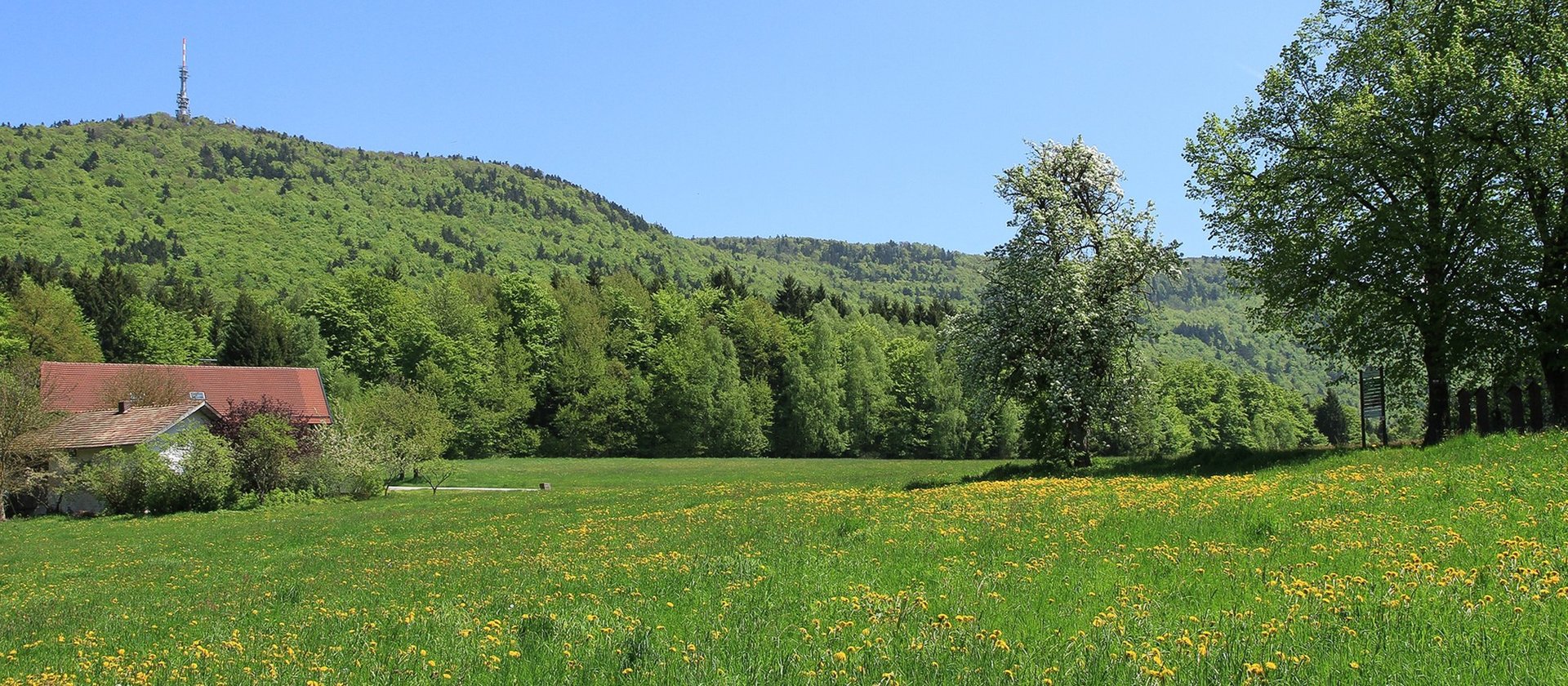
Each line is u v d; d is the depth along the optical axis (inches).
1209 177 1337.4
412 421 2701.8
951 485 1244.5
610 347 4849.9
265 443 2066.9
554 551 832.9
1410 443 1269.7
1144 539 567.5
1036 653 317.4
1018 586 453.4
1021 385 1470.2
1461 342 1132.5
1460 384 1279.5
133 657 474.0
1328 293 1257.4
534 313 4694.9
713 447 4347.9
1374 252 1120.8
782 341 4963.1
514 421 4266.7
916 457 4404.5
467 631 433.7
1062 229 1430.9
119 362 4318.4
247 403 2214.6
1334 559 452.8
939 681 291.4
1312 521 567.2
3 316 3590.1
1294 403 5285.4
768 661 331.3
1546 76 1026.7
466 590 621.0
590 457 4232.3
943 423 4205.2
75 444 2122.3
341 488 2213.3
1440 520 535.8
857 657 323.9
